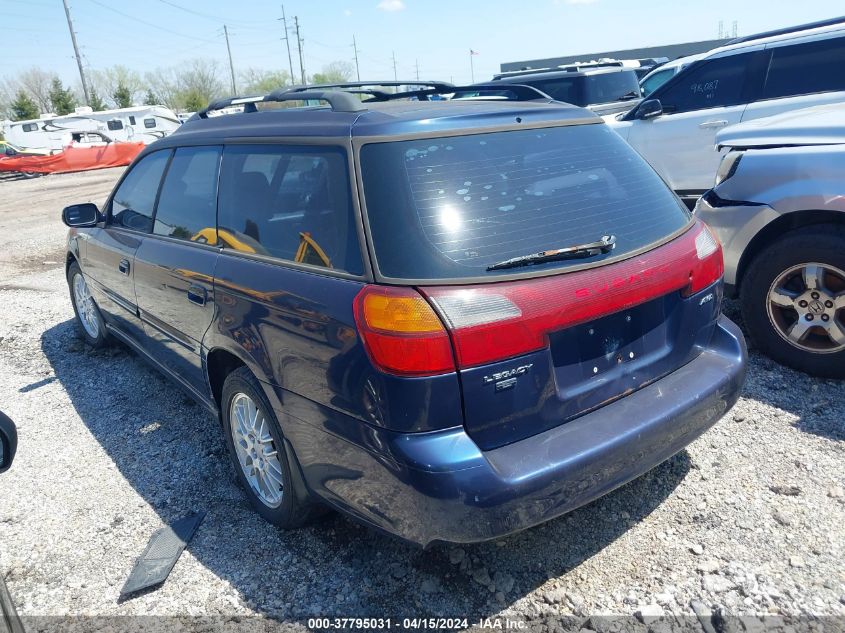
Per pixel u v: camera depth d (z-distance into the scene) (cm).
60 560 293
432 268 218
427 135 247
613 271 239
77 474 362
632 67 1242
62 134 3344
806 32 614
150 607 262
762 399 371
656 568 261
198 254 323
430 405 210
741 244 408
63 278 827
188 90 7388
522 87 352
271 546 292
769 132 416
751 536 273
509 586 258
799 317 385
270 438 292
